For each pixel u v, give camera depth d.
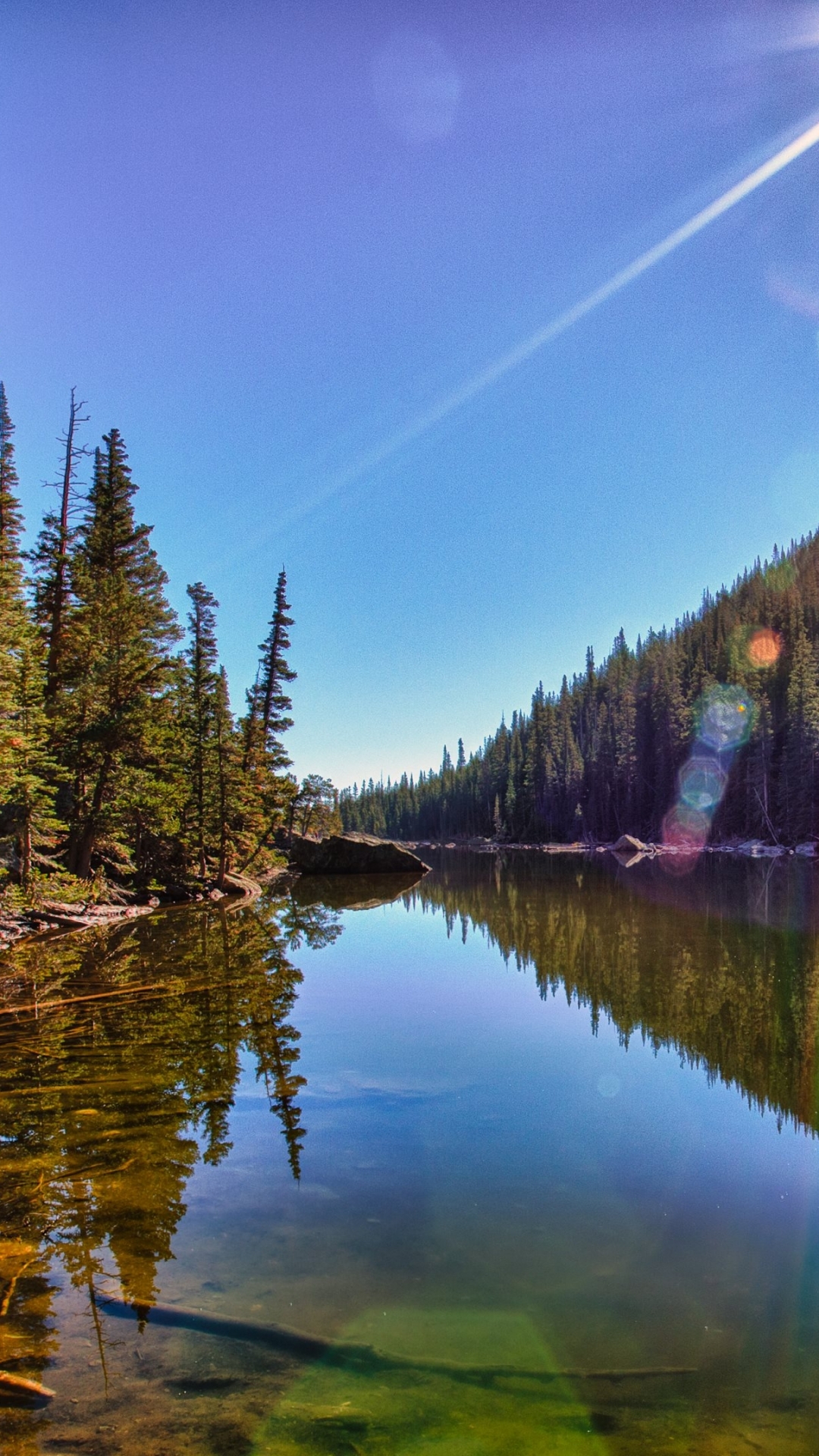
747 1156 5.75
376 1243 4.40
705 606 135.75
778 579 115.25
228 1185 5.14
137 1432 2.95
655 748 89.38
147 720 24.23
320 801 50.78
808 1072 7.78
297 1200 4.93
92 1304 3.79
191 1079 7.38
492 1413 3.05
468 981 12.81
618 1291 3.94
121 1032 9.10
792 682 69.12
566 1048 8.61
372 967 14.34
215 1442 2.89
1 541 24.91
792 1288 3.97
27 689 20.91
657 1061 8.16
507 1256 4.27
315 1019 9.90
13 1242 4.38
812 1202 4.99
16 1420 3.01
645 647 130.62
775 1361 3.38
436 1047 8.64
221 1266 4.14
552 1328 3.62
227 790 31.61
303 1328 3.61
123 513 32.09
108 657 24.45
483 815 126.06
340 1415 3.04
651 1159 5.66
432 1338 3.54
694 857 61.97
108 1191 5.05
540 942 17.17
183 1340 3.53
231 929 19.45
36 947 16.06
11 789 19.52
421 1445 2.88
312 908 26.19
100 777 23.41
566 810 101.75
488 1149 5.83
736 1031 9.30
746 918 20.42
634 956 14.73
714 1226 4.66
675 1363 3.39
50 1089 7.06
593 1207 4.90
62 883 22.12
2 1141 5.84
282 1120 6.36
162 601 34.53
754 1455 2.82
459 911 24.92
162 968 13.58
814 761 64.88
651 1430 2.96
